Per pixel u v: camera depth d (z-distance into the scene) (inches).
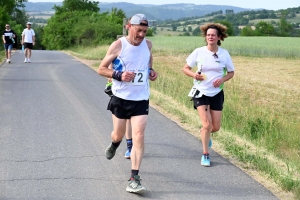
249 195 212.1
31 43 864.9
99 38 1876.2
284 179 225.1
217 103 253.8
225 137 309.1
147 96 218.5
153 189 216.5
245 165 255.1
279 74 863.7
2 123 337.7
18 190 209.0
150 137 311.6
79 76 649.0
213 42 246.5
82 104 421.7
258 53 1325.0
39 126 331.3
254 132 361.4
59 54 1243.8
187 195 210.4
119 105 217.2
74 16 2301.9
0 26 1676.9
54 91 494.6
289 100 582.6
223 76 252.4
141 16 211.8
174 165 252.7
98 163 251.6
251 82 733.9
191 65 253.3
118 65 215.2
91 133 315.3
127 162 254.8
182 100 456.4
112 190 213.2
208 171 243.8
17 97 448.5
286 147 334.6
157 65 938.1
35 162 249.4
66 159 256.7
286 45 1493.6
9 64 805.9
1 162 247.8
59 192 208.2
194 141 303.9
